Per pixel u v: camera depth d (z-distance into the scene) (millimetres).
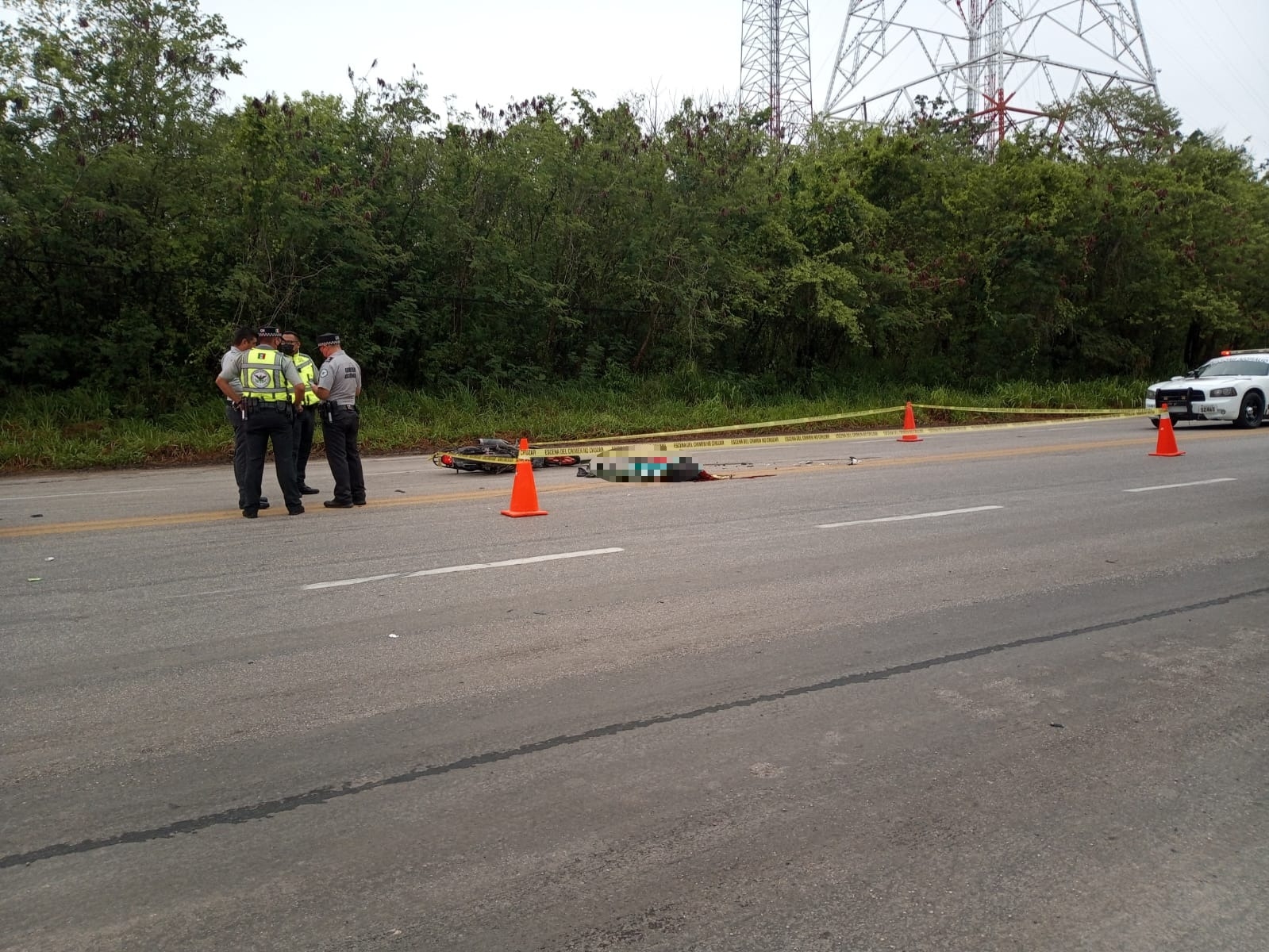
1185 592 7148
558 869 3416
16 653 5727
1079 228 30969
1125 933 3082
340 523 9945
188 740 4477
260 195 20875
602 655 5672
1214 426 21453
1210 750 4438
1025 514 10367
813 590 7160
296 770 4164
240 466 10695
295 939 3014
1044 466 14547
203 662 5547
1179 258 33375
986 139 45719
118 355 20219
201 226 20953
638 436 22078
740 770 4188
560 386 25562
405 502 11383
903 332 32250
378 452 19219
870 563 8047
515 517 10234
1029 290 31031
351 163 22672
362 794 3955
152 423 19500
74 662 5551
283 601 6855
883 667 5496
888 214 30000
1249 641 5996
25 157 19422
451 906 3191
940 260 31109
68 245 19781
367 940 3012
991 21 55719
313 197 21094
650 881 3340
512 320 25734
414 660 5578
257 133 20938
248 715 4773
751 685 5207
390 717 4742
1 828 3686
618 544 8797
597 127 26344
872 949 2986
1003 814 3830
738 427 23031
